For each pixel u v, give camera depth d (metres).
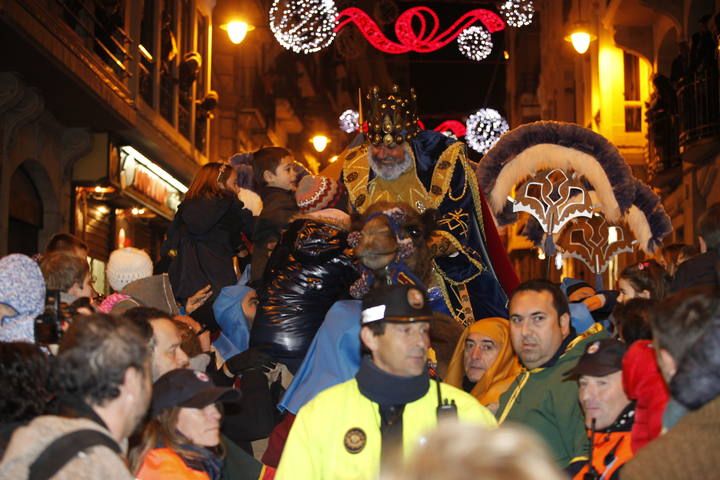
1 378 3.75
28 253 15.38
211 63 24.25
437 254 6.68
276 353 5.79
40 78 13.40
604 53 22.91
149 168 19.16
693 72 16.55
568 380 4.68
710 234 6.01
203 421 4.42
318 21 17.94
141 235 21.27
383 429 4.08
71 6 14.59
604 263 7.84
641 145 22.53
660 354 3.27
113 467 3.09
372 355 4.21
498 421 4.91
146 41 18.23
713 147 16.39
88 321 3.40
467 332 5.83
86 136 16.08
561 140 7.19
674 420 3.29
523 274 31.66
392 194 7.16
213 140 24.14
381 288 4.14
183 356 4.95
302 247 5.88
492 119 21.27
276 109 31.00
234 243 7.88
